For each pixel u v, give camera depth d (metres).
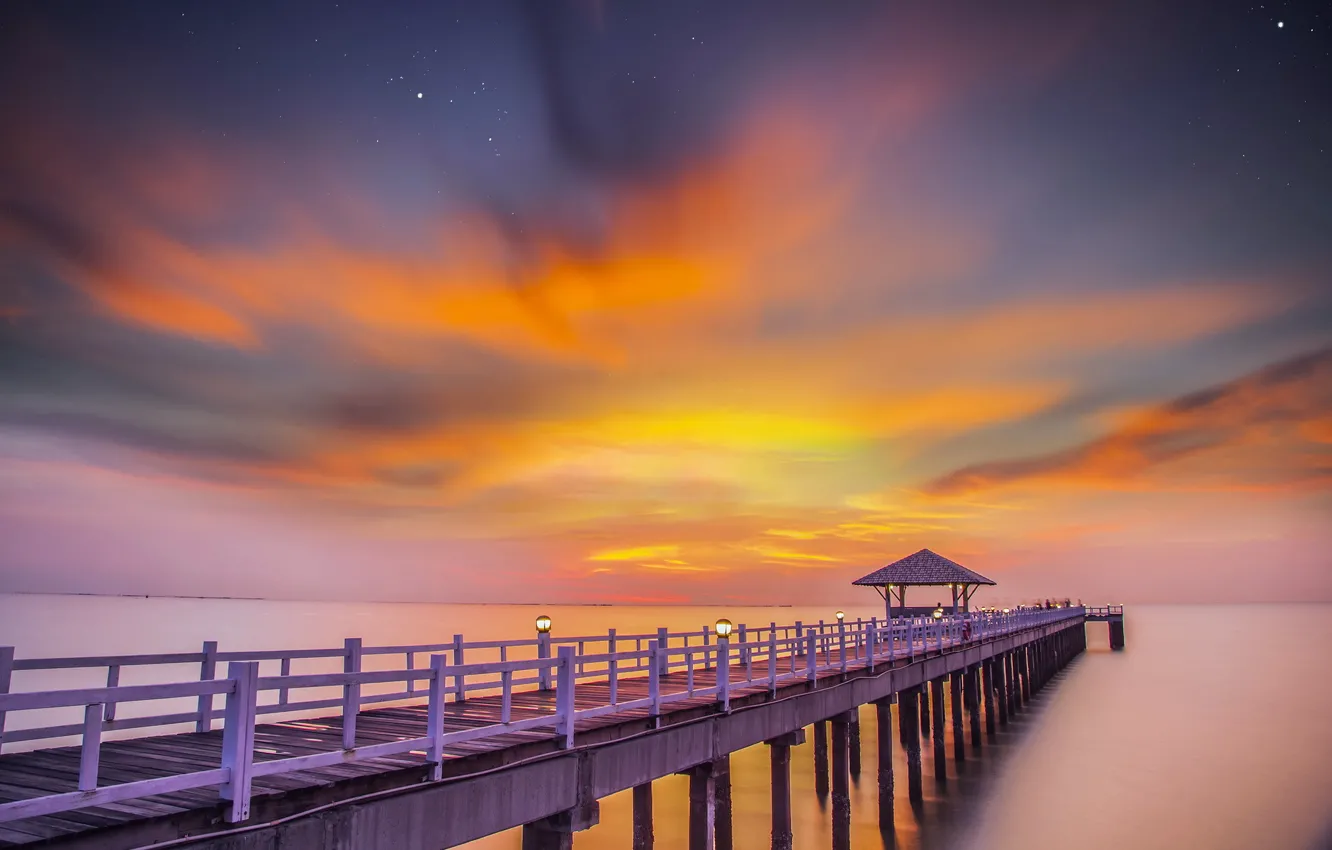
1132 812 25.77
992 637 39.12
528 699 15.76
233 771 7.64
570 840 11.43
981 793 28.05
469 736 9.98
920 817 25.33
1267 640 111.56
